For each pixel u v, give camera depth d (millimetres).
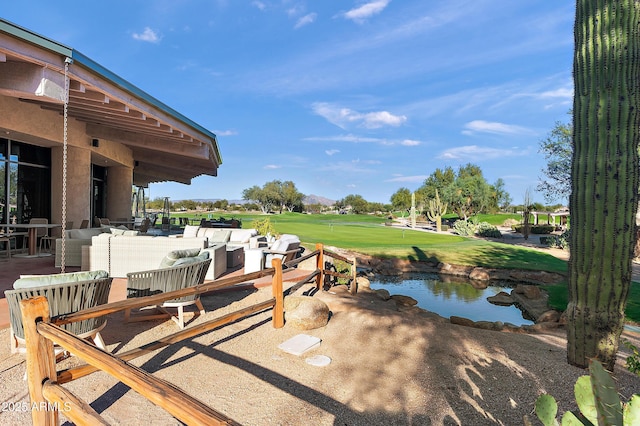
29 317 2105
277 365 3740
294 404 3002
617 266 3307
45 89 5070
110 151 12859
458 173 53750
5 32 4359
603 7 3242
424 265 14352
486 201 44250
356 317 5441
